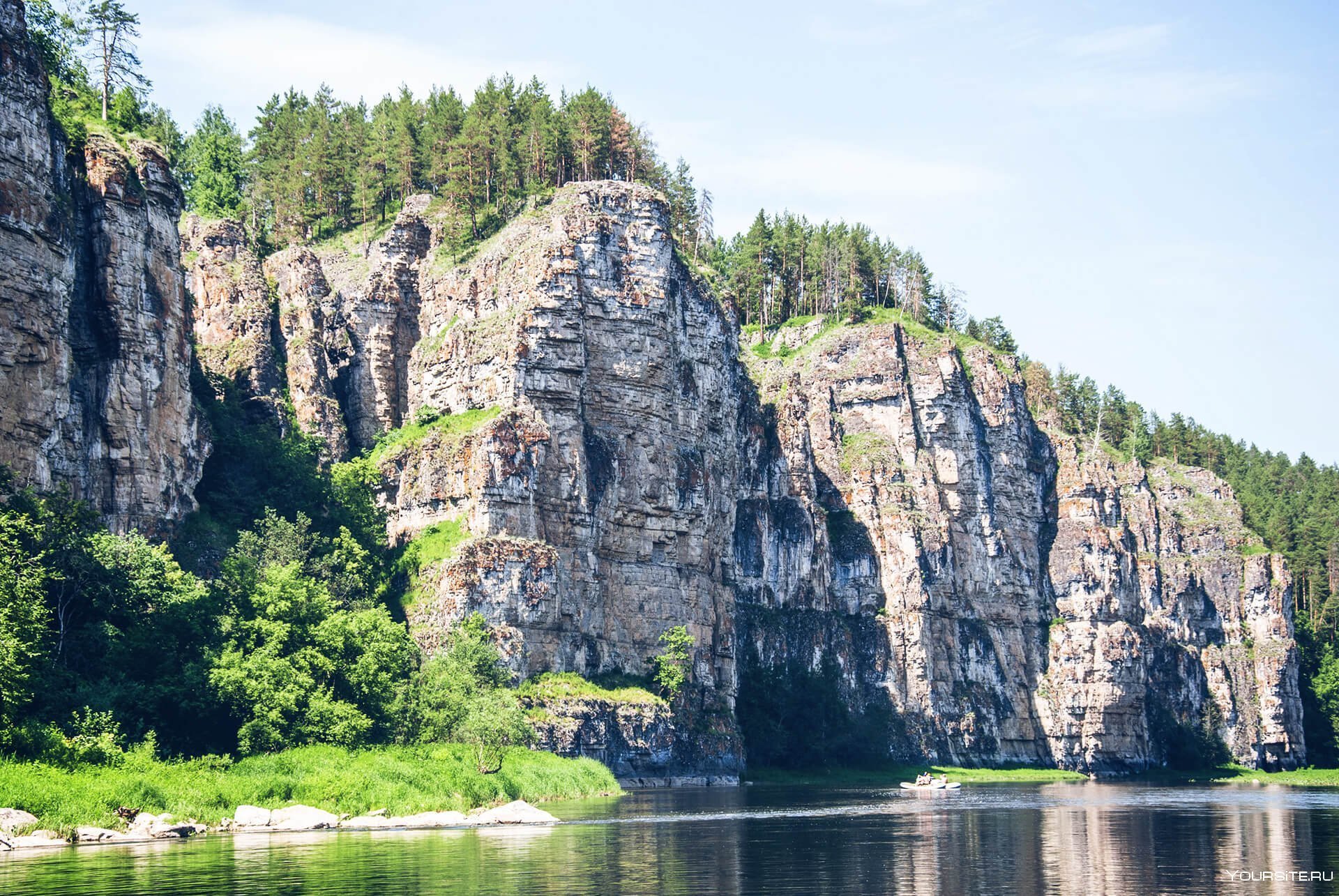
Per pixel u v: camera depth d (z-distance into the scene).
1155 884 84.19
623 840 100.88
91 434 142.75
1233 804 161.25
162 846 92.06
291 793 111.62
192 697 118.50
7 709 102.31
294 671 124.25
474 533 179.62
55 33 175.25
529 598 177.75
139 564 128.62
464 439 185.25
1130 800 169.12
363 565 176.25
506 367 190.75
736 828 114.88
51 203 133.25
